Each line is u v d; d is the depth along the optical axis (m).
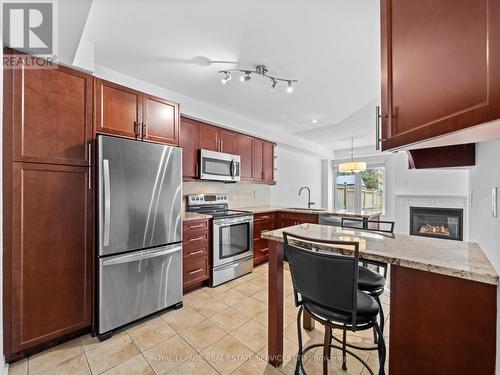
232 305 2.39
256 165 4.14
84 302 1.82
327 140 5.33
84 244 1.81
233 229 3.13
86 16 1.29
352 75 2.41
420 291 0.99
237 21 1.63
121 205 1.91
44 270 1.65
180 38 1.82
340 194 6.67
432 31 0.64
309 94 2.88
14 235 1.54
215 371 1.51
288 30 1.73
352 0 1.44
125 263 1.93
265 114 3.63
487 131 0.57
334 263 1.10
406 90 0.75
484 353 0.85
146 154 2.06
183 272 2.60
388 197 5.68
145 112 2.19
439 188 4.98
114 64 2.21
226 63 2.19
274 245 1.58
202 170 3.15
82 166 1.81
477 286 0.87
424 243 1.33
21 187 1.57
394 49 0.81
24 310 1.58
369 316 1.15
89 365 1.55
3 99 1.50
